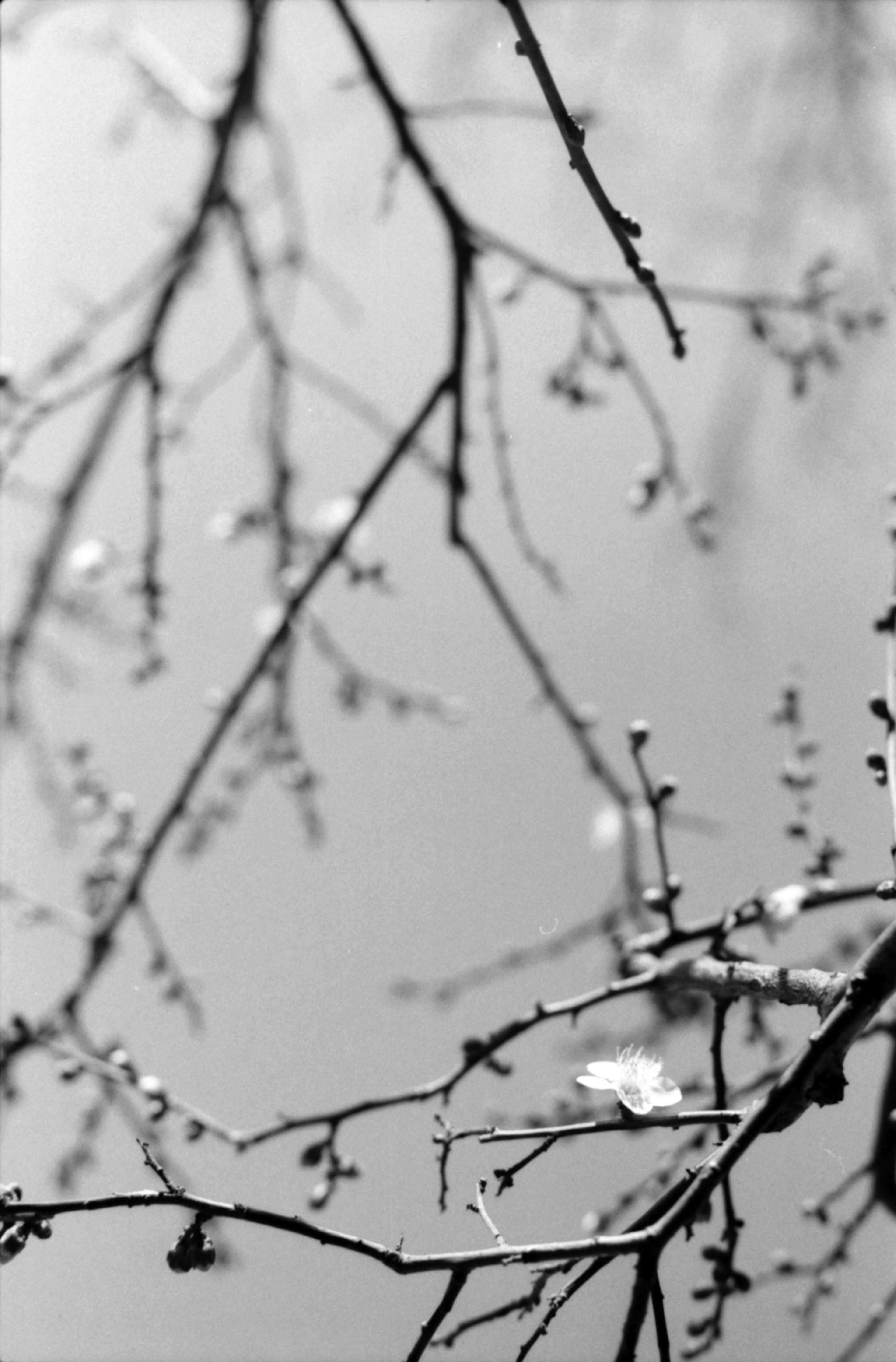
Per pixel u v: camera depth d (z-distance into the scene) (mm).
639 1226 1101
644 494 1473
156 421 1439
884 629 1206
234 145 1500
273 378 1545
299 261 1562
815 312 1418
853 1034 1098
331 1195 1276
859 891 1249
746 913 1246
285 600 1530
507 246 1419
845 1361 1319
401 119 1405
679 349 1211
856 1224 1323
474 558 1485
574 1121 1399
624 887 1519
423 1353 1096
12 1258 1105
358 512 1420
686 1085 1340
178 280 1454
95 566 1461
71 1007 1376
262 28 1459
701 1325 1249
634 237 1188
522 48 1174
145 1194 1105
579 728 1514
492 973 1552
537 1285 1149
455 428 1434
